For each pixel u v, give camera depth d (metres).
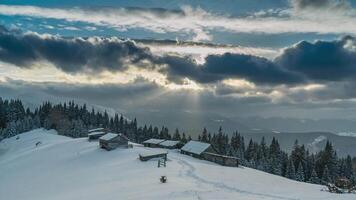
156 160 89.69
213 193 49.19
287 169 137.62
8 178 96.75
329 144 148.00
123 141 111.75
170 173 70.56
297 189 63.41
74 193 63.22
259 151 170.62
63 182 79.88
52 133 196.62
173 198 46.72
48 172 94.75
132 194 52.84
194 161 100.12
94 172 83.44
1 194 79.94
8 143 178.50
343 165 146.88
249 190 54.09
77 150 116.12
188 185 56.34
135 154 100.12
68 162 102.12
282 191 54.66
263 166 143.25
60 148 123.94
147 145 144.00
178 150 132.38
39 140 164.00
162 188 54.53
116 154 102.94
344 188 65.88
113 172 79.56
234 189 54.47
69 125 197.25
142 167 81.44
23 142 170.00
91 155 105.38
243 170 91.88
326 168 136.50
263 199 45.69
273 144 166.25
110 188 61.12
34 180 88.75
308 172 145.12
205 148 113.25
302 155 149.38
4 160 129.75
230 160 101.88
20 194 77.00
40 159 112.50
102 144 113.44
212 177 67.88
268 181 76.75
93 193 59.41
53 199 61.38
